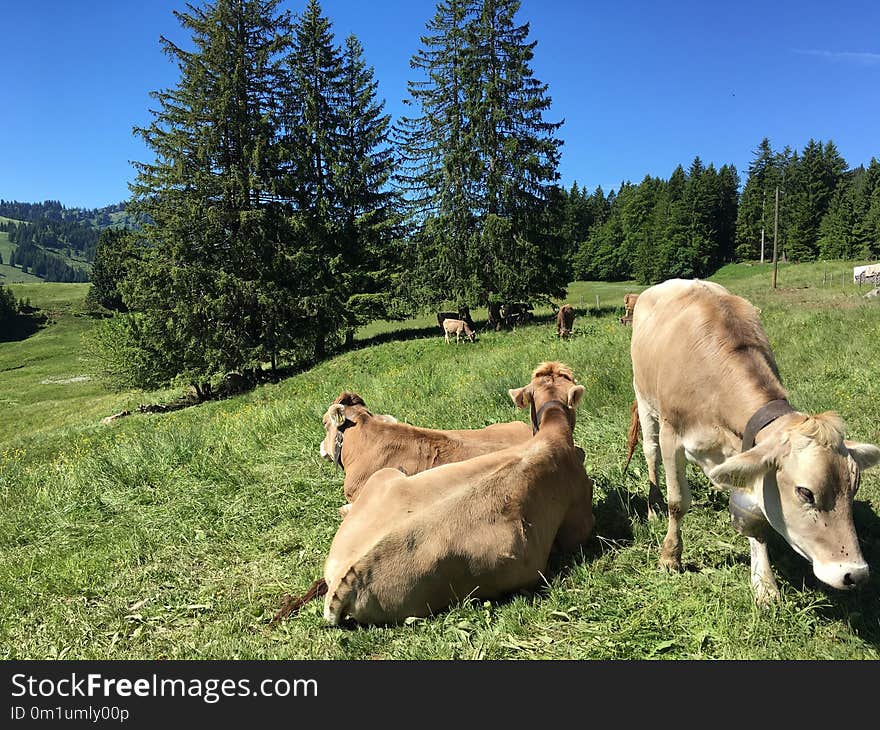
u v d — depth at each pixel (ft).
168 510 21.15
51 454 54.24
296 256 90.12
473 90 103.71
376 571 12.25
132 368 107.24
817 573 9.14
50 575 17.01
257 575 15.94
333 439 18.45
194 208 84.28
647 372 14.23
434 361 71.15
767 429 10.34
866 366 28.94
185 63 90.38
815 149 311.88
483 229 104.83
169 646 13.06
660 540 14.85
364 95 113.80
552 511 14.01
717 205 312.09
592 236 333.01
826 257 263.49
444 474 13.56
